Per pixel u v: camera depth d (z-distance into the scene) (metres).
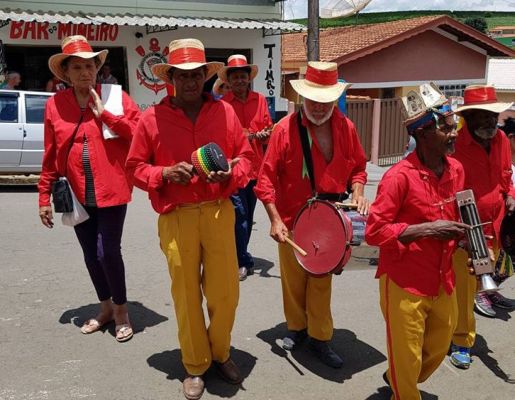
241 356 3.92
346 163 3.63
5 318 4.45
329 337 3.83
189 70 3.14
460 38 20.47
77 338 4.13
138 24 12.67
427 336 3.03
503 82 26.61
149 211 8.27
